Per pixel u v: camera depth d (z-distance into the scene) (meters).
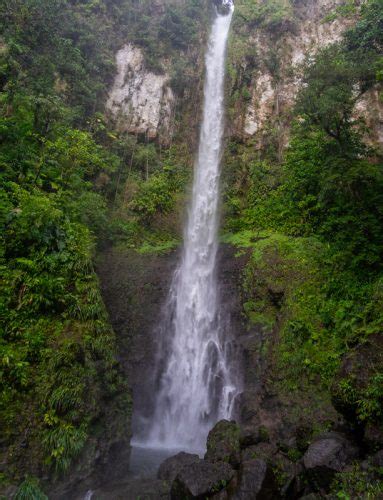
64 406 6.61
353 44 16.48
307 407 8.35
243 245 14.32
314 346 9.30
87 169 14.93
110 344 8.33
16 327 6.85
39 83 12.96
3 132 9.97
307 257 11.81
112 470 7.43
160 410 11.73
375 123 15.93
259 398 9.55
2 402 6.04
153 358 12.39
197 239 16.27
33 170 10.47
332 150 11.71
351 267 9.79
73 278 8.38
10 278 7.38
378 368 6.36
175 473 7.12
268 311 11.57
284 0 21.77
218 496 5.78
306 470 6.01
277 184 16.05
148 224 16.12
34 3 14.94
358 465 5.59
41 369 6.69
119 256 14.30
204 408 11.52
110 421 7.66
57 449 6.18
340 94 9.88
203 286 14.40
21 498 5.25
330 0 20.84
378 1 16.22
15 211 8.11
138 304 13.20
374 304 8.01
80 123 16.20
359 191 9.91
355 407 6.42
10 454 5.77
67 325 7.64
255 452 6.96
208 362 12.25
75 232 9.20
